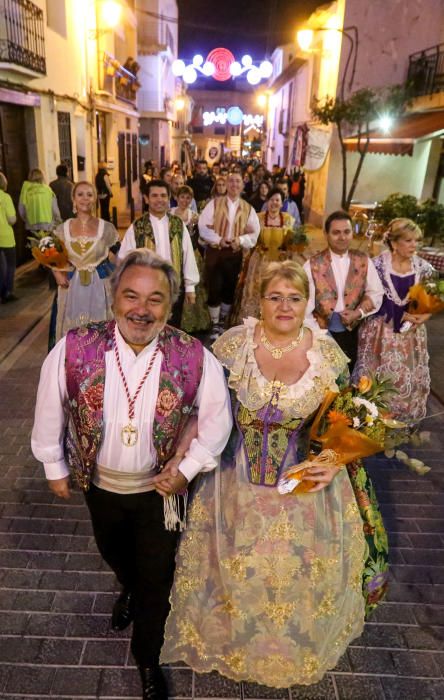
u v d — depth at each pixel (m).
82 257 4.09
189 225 6.96
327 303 4.03
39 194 8.27
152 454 2.02
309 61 20.48
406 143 12.37
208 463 2.08
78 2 12.74
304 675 2.21
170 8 27.73
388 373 4.15
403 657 2.52
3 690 2.31
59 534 3.20
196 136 54.12
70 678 2.37
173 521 2.13
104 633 2.58
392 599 2.84
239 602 2.16
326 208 16.58
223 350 2.34
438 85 14.16
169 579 2.22
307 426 2.32
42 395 1.99
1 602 2.73
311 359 2.26
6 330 6.52
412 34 15.34
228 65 18.02
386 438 2.33
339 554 2.23
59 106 11.42
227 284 6.68
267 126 40.38
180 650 2.33
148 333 1.86
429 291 3.95
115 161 17.64
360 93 13.53
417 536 3.32
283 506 2.21
